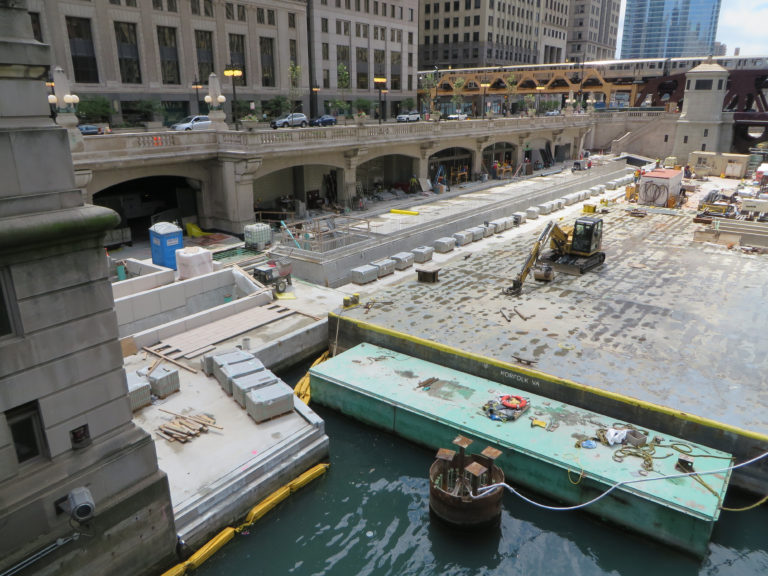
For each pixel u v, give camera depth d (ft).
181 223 118.52
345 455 56.18
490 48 436.35
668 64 259.60
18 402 32.89
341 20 272.10
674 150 233.76
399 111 319.68
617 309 76.02
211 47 219.82
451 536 45.85
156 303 78.64
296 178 143.43
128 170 102.47
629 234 118.83
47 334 33.50
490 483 46.62
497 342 65.87
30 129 31.27
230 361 60.49
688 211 140.97
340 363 65.16
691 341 66.03
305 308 81.15
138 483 39.37
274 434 52.11
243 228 115.85
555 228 90.22
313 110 266.98
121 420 38.47
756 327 69.82
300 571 42.55
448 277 91.04
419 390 58.85
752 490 48.70
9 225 29.94
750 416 50.57
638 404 52.54
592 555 43.91
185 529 42.88
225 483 45.83
